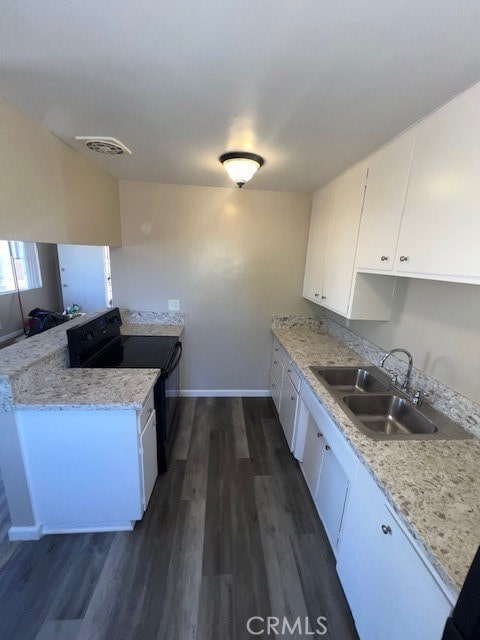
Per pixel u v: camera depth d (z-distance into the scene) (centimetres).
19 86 108
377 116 122
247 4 70
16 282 487
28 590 134
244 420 277
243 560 151
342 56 87
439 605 74
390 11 70
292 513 179
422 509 88
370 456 111
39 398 141
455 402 137
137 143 164
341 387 201
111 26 78
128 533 163
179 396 304
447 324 144
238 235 276
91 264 520
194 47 85
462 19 71
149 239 270
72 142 164
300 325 302
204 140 156
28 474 148
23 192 131
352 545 123
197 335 298
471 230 97
